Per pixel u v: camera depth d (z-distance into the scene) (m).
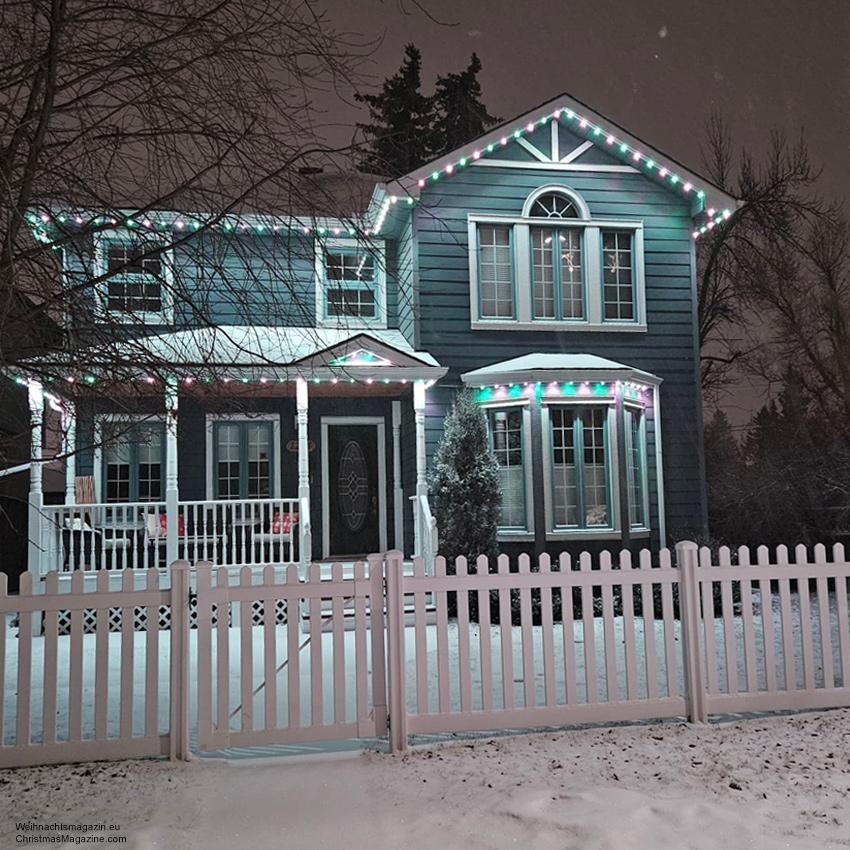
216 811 4.36
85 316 5.78
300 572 12.42
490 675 5.66
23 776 4.95
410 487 15.00
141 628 12.18
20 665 5.19
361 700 5.46
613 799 4.40
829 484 21.50
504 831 4.05
